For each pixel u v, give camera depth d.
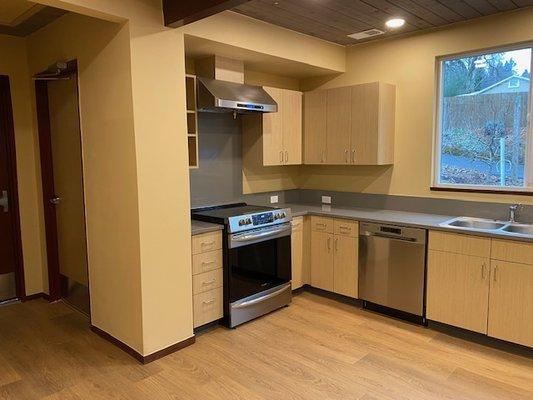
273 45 3.55
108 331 3.14
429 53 3.73
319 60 4.02
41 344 3.10
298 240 4.02
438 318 3.23
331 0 2.96
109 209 2.97
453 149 3.78
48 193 3.91
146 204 2.74
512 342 2.88
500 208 3.41
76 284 3.76
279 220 3.70
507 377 2.61
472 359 2.83
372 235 3.57
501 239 2.84
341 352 2.95
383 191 4.17
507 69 3.42
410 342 3.09
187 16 2.57
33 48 3.72
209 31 3.05
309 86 4.66
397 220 3.44
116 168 2.85
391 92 3.94
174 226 2.92
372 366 2.75
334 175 4.57
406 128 3.95
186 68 3.69
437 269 3.20
